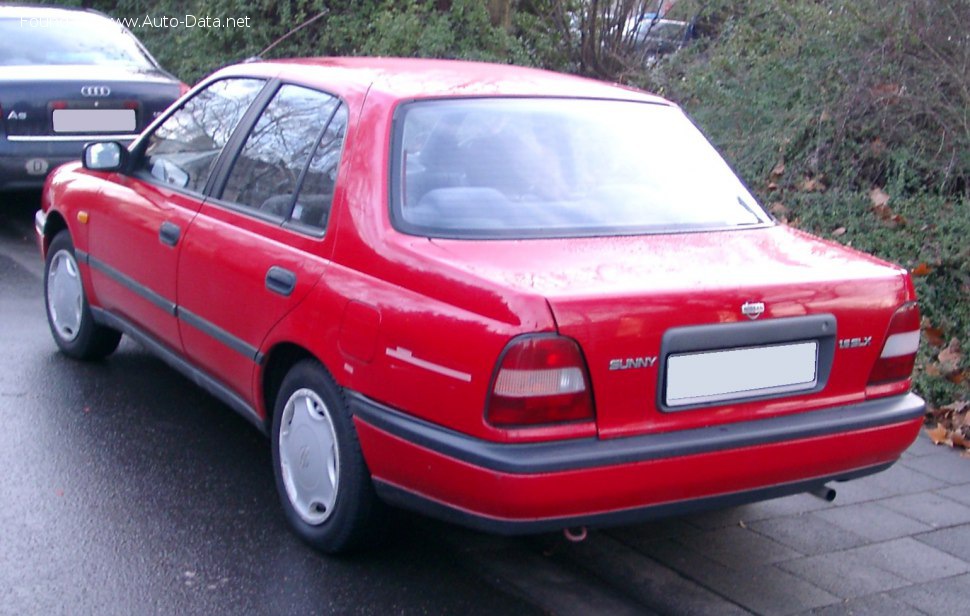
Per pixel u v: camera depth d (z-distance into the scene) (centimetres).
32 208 1070
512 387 338
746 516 479
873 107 774
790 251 416
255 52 1241
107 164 563
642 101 488
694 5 1000
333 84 454
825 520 476
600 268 369
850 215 723
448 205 399
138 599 389
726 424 368
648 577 421
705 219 435
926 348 628
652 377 354
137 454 515
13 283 800
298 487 432
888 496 502
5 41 948
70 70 909
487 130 431
